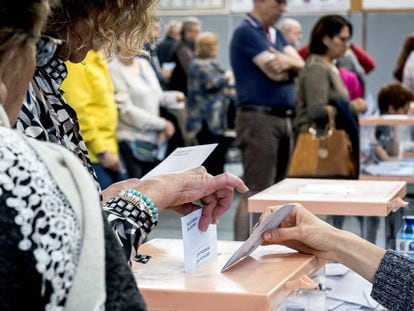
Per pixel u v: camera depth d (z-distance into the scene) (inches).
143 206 52.0
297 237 62.8
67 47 57.0
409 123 164.4
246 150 195.2
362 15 351.3
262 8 193.6
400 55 297.7
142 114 209.9
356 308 67.2
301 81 185.6
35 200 34.9
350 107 185.8
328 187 81.6
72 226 35.5
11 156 35.6
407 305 61.1
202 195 56.3
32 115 54.4
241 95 195.5
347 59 246.2
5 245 33.9
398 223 82.4
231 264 56.4
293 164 161.5
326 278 70.3
